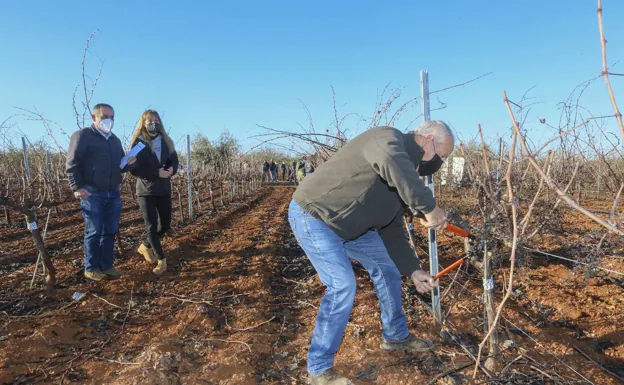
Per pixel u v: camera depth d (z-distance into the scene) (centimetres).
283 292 411
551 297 365
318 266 230
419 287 258
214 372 253
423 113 265
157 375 246
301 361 270
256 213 990
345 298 222
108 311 346
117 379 246
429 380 243
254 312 345
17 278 414
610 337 298
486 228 224
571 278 409
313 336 229
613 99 122
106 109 377
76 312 338
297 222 232
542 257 480
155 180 419
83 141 366
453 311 332
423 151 223
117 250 539
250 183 1620
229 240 639
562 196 139
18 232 650
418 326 306
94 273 396
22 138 791
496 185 221
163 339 296
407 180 195
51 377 250
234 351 279
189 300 367
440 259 503
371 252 258
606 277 411
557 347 281
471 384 233
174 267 473
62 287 390
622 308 342
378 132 209
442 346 279
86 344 291
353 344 286
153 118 412
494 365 238
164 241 588
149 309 354
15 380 245
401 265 264
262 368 263
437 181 831
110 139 387
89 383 245
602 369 256
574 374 247
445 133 224
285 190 1825
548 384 233
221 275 446
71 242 594
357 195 216
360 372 252
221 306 360
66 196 895
